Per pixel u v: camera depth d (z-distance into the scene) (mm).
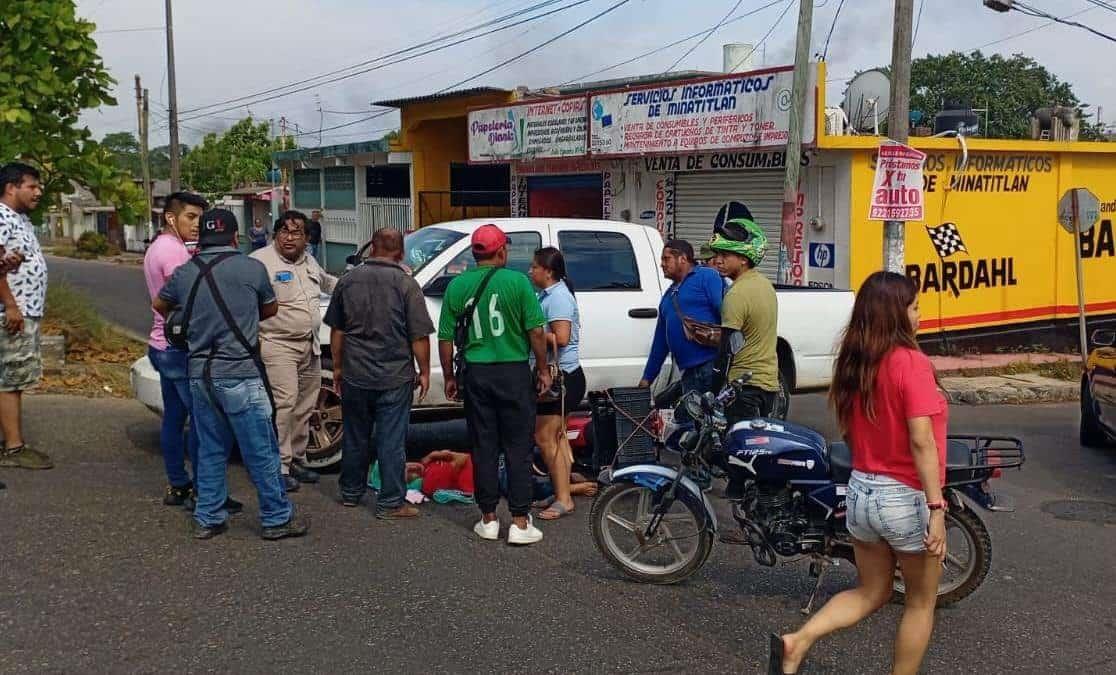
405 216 25844
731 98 15172
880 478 3965
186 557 5758
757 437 5227
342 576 5551
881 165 12297
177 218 6652
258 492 6082
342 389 6586
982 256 15852
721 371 6484
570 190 19547
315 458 7703
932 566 3990
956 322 15719
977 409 12367
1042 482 8266
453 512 6840
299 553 5898
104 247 47031
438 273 8031
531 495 6191
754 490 5273
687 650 4730
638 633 4906
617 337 8453
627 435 6871
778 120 14492
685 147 16031
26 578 5363
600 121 17672
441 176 25406
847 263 14562
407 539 6219
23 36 10625
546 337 6398
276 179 37594
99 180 11523
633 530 5625
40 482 7035
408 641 4738
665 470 5543
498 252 6160
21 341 7121
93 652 4543
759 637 4906
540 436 6723
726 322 6547
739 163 15969
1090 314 17344
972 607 5391
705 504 5461
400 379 6449
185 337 5898
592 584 5551
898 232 12672
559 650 4684
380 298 6359
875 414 3947
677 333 7066
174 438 6578
